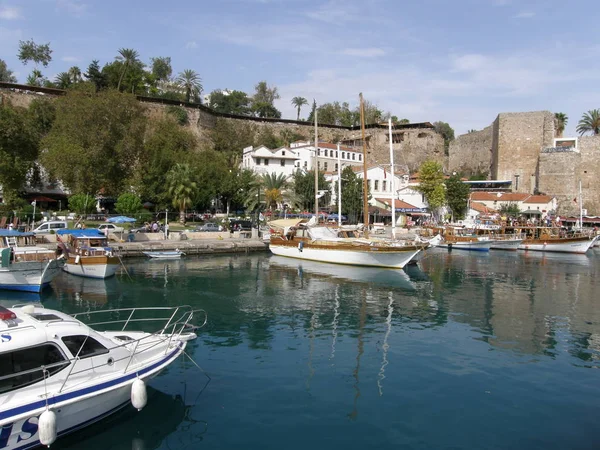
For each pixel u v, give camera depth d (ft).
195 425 37.14
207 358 52.42
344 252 128.77
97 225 157.48
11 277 83.97
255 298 85.97
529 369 50.57
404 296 90.02
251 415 38.99
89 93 207.00
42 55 317.22
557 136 356.38
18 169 173.17
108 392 34.81
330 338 61.00
